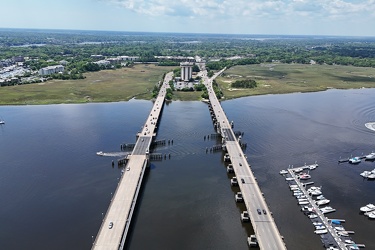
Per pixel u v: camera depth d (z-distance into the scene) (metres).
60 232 125.44
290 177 168.62
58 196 149.75
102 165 180.50
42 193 152.00
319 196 150.75
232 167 178.75
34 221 131.88
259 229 123.88
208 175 174.62
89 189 156.00
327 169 180.50
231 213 140.88
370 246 119.56
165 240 122.88
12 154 192.88
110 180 164.75
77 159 187.38
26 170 173.50
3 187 157.12
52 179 164.88
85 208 141.00
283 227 128.88
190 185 163.62
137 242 121.38
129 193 146.00
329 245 118.50
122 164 182.62
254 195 147.00
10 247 117.31
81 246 118.31
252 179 161.50
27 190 154.50
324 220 133.12
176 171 178.50
